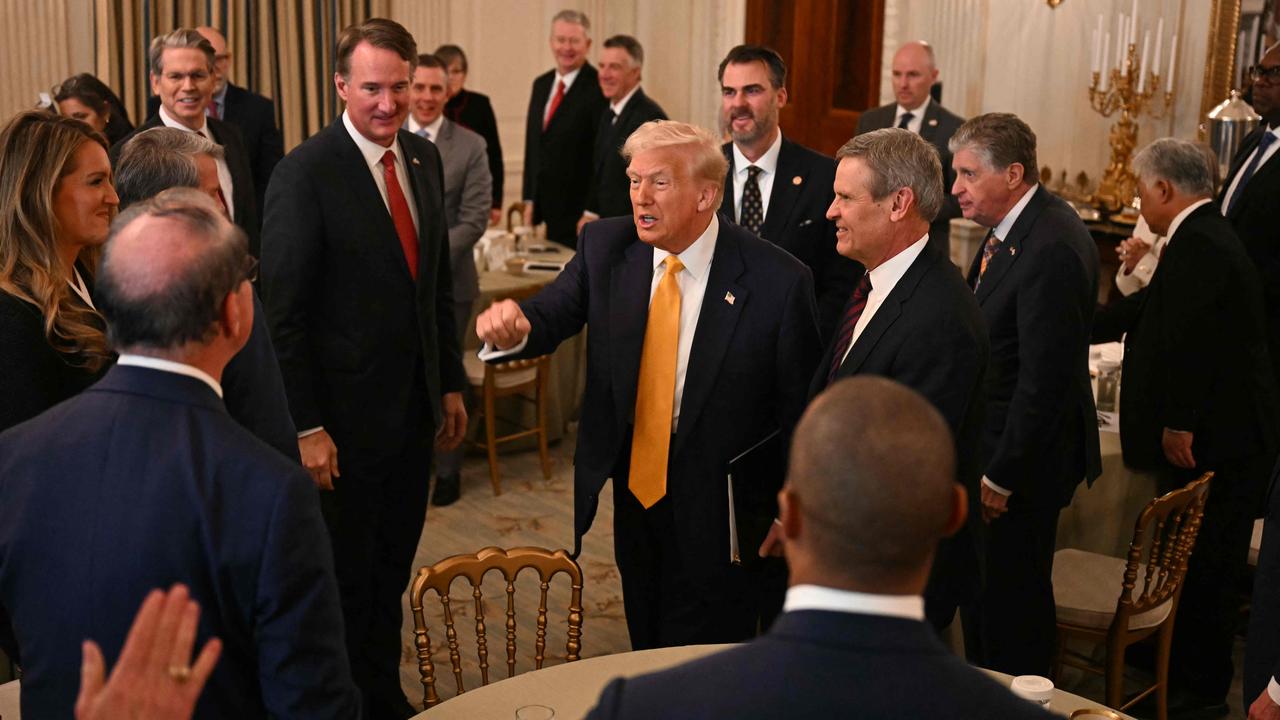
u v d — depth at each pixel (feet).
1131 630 10.42
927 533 3.48
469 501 16.85
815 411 3.64
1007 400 10.18
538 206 23.53
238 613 5.01
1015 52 23.90
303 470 5.17
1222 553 11.52
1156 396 11.27
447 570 8.06
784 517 3.66
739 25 28.25
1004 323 10.09
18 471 5.11
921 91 18.88
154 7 22.35
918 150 8.38
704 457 9.18
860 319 8.77
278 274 9.53
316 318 9.88
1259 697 7.51
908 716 3.33
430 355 10.50
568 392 19.33
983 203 10.15
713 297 9.11
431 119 16.69
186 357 5.17
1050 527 10.24
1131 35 21.72
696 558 9.29
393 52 9.74
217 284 5.14
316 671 5.01
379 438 10.05
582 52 22.93
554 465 18.38
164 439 5.03
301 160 9.70
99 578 4.94
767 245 9.29
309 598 5.01
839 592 3.51
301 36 24.72
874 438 3.48
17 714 7.30
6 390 6.84
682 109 29.78
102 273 5.14
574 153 23.02
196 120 13.88
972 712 3.36
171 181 8.20
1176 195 11.13
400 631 10.77
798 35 27.22
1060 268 9.67
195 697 4.08
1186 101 21.47
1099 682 12.18
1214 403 11.27
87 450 5.05
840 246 8.66
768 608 10.06
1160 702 10.87
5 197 7.13
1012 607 10.37
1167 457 11.44
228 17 23.43
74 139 7.38
